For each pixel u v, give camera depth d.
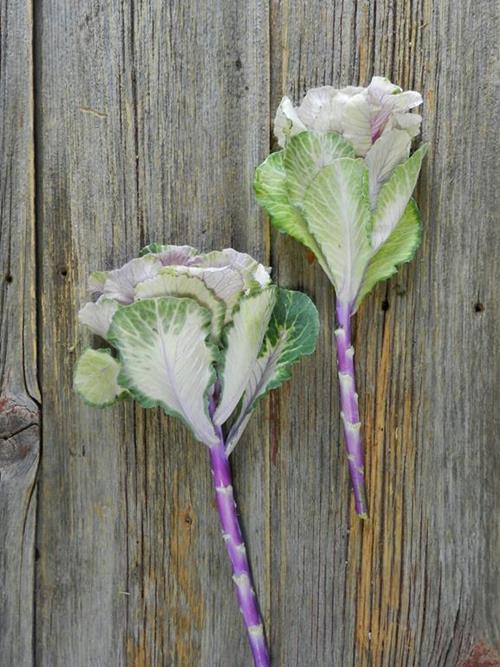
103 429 0.46
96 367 0.43
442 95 0.45
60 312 0.46
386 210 0.43
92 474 0.46
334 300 0.45
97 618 0.46
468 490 0.45
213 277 0.40
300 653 0.46
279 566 0.46
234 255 0.42
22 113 0.46
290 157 0.42
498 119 0.45
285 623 0.46
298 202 0.42
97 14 0.46
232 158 0.45
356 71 0.45
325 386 0.46
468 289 0.45
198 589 0.46
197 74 0.45
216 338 0.42
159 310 0.40
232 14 0.45
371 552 0.46
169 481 0.46
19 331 0.46
